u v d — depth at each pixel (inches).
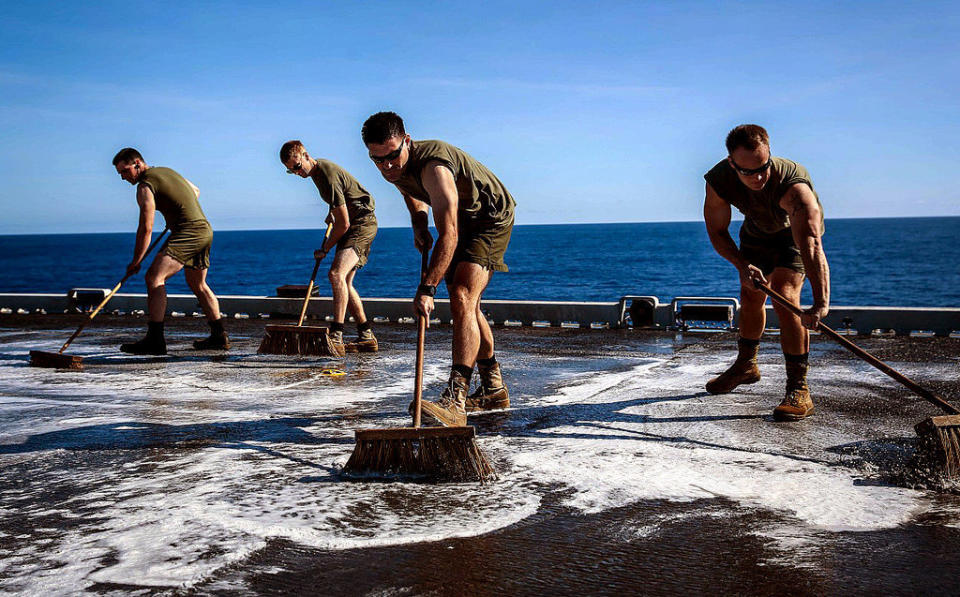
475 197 163.3
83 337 335.6
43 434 162.6
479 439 154.1
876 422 163.9
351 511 111.3
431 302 147.8
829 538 99.5
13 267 3388.3
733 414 173.3
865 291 1726.1
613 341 313.1
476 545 98.4
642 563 92.4
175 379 232.5
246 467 135.0
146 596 84.3
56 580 88.6
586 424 165.9
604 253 3887.8
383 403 194.1
